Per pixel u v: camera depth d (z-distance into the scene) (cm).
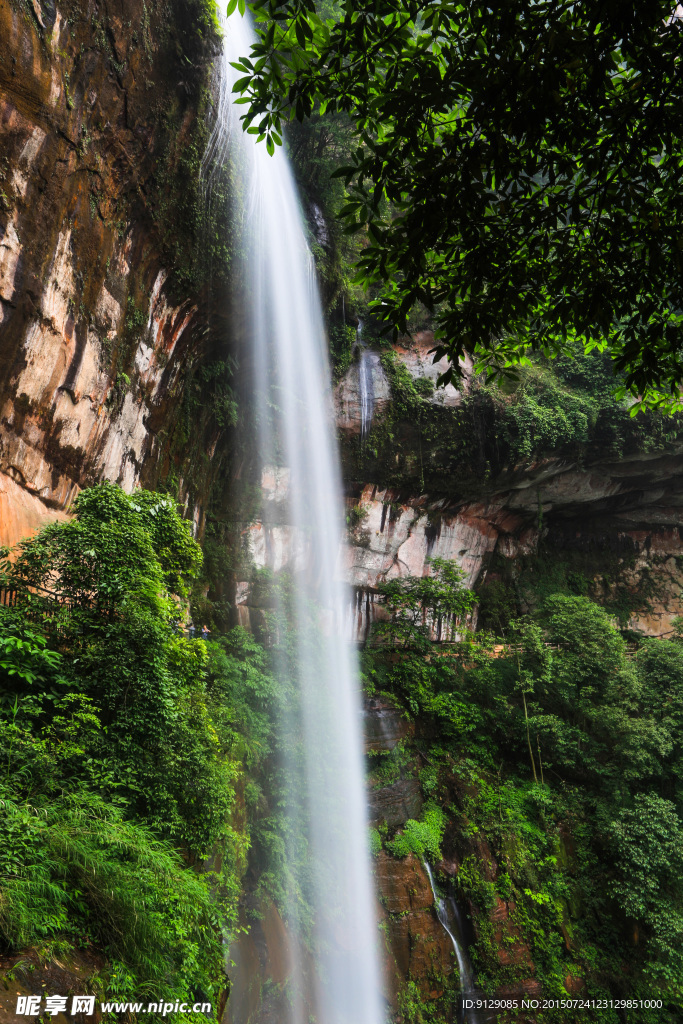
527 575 3384
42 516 1084
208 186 1559
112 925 556
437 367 2781
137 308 1383
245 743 1596
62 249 1070
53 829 579
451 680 2644
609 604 3428
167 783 796
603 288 581
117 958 545
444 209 565
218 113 1518
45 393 1070
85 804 641
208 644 1753
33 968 481
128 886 583
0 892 496
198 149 1442
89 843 594
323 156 2506
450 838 2250
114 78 1155
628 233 596
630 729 2334
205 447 2053
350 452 2692
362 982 1792
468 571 3173
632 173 577
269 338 2241
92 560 858
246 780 1641
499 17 542
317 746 2011
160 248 1432
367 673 2550
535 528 3456
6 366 944
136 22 1194
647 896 2073
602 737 2480
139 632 821
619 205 577
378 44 579
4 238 896
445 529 3045
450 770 2427
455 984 1970
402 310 603
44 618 793
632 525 3562
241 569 2328
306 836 1848
